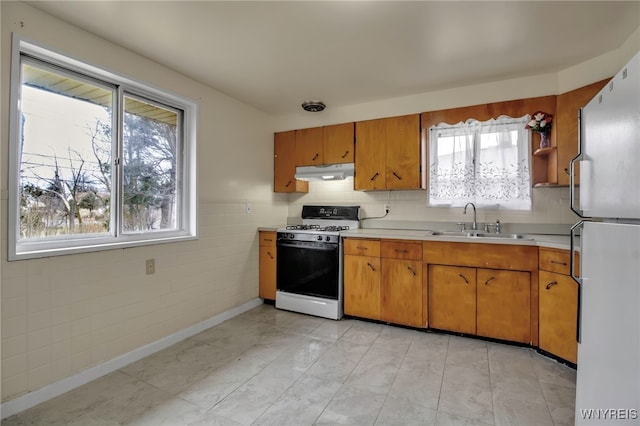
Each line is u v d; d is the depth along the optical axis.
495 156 2.89
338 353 2.37
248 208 3.44
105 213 2.23
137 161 2.45
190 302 2.74
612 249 1.10
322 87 3.00
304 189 3.88
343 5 1.80
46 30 1.83
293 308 3.31
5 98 1.67
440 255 2.67
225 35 2.10
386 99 3.33
